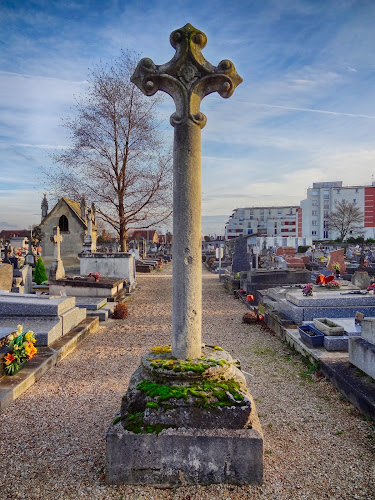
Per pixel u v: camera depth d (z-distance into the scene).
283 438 4.27
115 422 3.58
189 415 3.45
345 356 6.56
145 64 3.81
